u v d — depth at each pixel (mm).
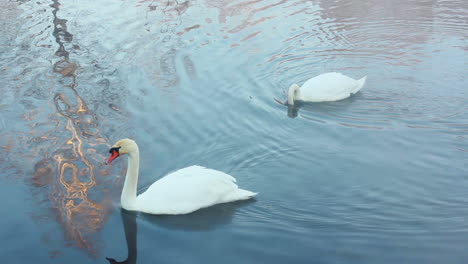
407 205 10062
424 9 21328
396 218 9672
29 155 11641
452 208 9922
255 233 9211
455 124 13047
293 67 16609
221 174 10133
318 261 8531
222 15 20828
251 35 18891
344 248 8828
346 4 22250
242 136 12641
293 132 12930
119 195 10258
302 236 9141
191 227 9383
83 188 10445
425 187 10617
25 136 12453
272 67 16547
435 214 9750
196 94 14617
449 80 15359
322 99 14625
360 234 9195
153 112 13586
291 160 11695
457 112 13641
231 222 9516
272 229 9336
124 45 17812
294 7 21906
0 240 9008
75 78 15531
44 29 19203
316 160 11688
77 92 14680
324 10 21547
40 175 10875
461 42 17953
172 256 8656
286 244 8930
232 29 19359
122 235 9164
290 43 18281
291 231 9281
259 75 16000
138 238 9094
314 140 12539
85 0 22438
